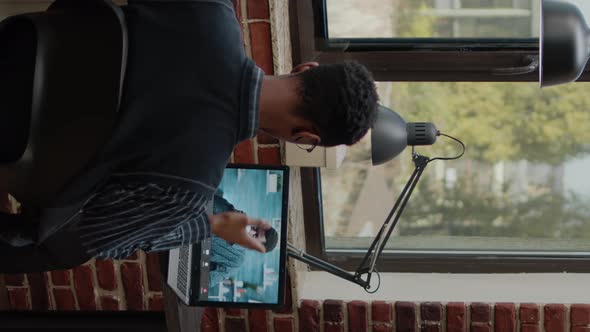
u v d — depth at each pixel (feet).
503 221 8.11
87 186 3.89
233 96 4.02
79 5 4.14
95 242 4.17
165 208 4.04
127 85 3.89
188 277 6.63
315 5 7.36
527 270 8.28
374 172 7.93
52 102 3.99
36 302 8.32
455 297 7.96
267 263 6.98
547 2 4.69
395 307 7.89
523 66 7.34
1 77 4.12
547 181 7.86
